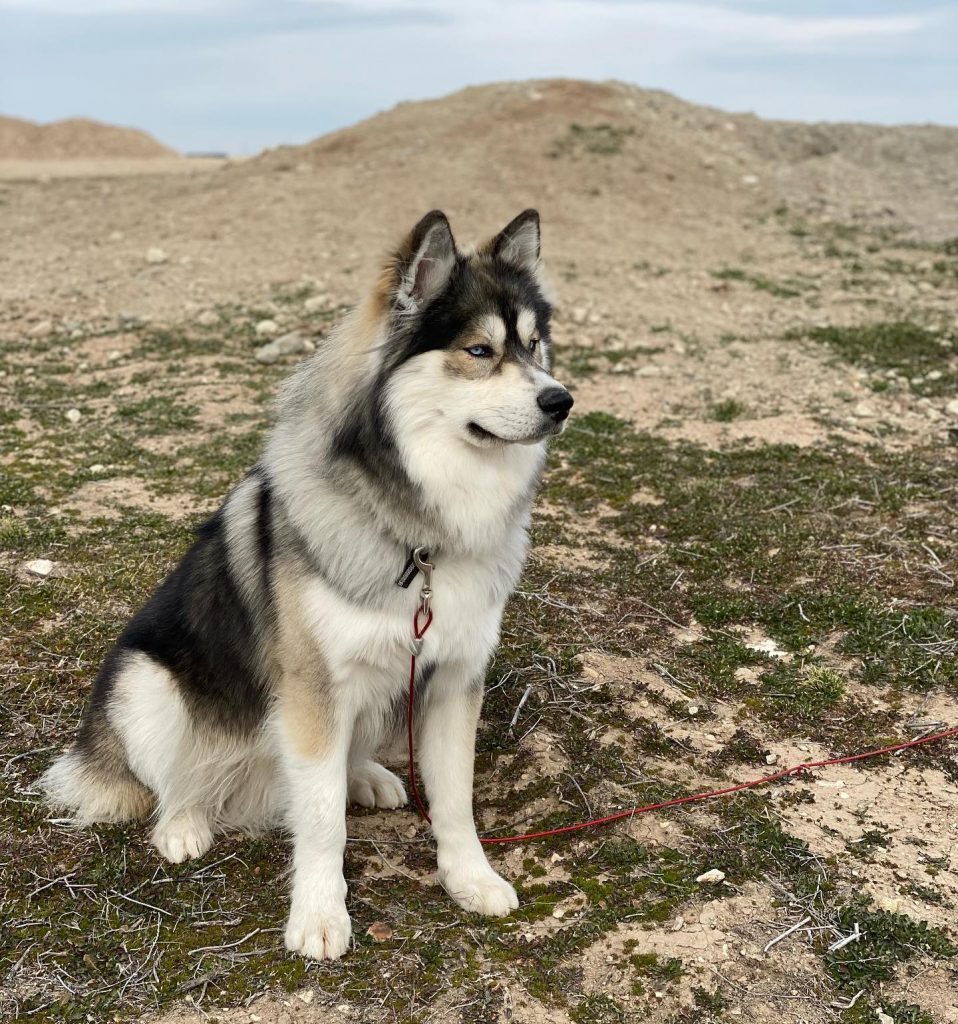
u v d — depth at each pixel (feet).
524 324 4.95
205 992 4.46
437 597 4.79
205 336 12.90
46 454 9.06
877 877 4.97
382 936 4.72
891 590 7.16
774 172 22.09
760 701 6.18
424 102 26.17
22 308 14.17
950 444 9.45
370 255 16.10
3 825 5.26
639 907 4.81
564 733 5.91
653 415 10.32
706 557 7.59
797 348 12.32
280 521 4.86
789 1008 4.38
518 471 4.93
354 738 5.12
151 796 5.40
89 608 6.74
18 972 4.52
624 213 18.57
